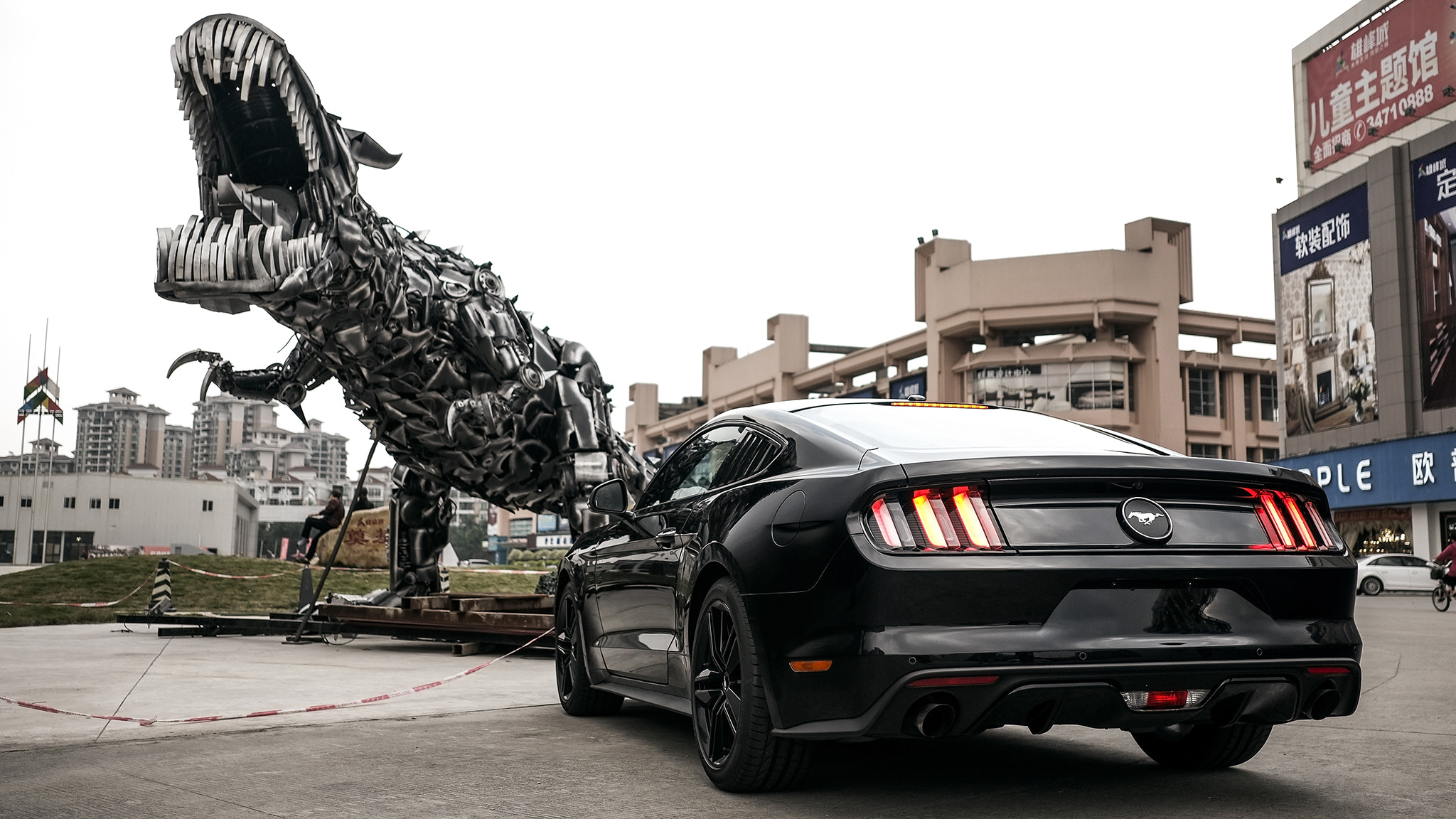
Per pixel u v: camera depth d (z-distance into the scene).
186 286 7.55
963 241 60.53
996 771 4.04
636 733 5.06
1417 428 36.16
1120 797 3.59
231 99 7.71
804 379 74.00
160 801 3.61
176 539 119.56
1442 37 36.78
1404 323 36.53
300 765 4.25
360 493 10.70
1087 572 3.09
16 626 13.62
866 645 3.06
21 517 114.06
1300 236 41.91
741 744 3.55
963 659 2.98
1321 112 41.94
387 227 8.57
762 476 3.89
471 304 9.06
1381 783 3.83
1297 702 3.29
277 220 7.84
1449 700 6.16
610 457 10.13
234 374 9.78
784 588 3.36
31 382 63.94
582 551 5.59
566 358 9.88
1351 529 39.50
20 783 3.91
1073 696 3.04
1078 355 56.38
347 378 9.06
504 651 9.71
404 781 3.93
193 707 5.96
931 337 60.47
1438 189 35.53
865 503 3.19
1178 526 3.24
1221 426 59.56
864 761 4.26
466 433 9.20
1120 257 56.22
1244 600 3.24
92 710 5.85
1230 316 60.12
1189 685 3.11
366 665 8.54
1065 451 3.66
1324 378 40.47
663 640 4.37
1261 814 3.34
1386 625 14.80
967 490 3.16
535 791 3.77
